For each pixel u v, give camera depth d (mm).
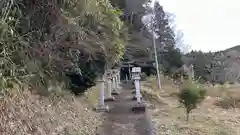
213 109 12398
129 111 10461
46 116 6285
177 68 33375
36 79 5258
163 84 23641
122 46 6977
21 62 4277
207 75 30281
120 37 7270
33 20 4598
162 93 17922
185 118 9945
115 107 11375
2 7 3732
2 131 4309
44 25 4754
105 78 12703
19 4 4230
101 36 5906
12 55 3955
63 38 5172
